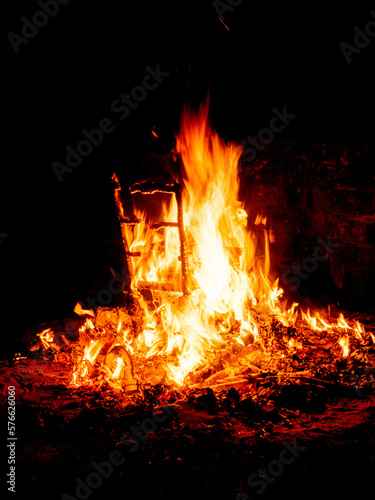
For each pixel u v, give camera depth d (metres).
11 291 9.19
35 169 10.12
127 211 6.93
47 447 5.29
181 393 6.08
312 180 8.27
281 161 8.40
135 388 6.24
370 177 7.93
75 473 4.85
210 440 5.20
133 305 7.05
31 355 7.23
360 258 8.20
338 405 5.84
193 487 4.59
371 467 4.69
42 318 8.33
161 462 4.91
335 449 4.97
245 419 5.59
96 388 6.36
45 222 10.08
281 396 5.88
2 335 7.86
